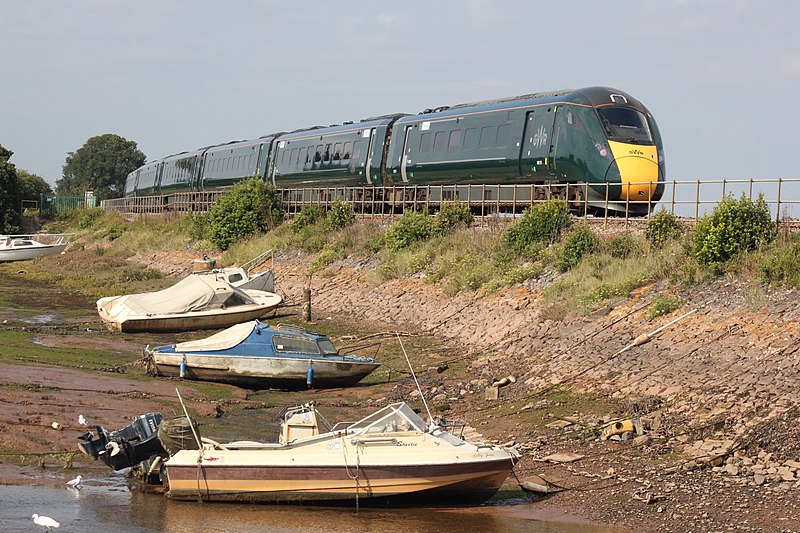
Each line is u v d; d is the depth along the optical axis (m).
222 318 37.72
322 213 55.28
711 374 22.56
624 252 33.44
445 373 27.73
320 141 55.94
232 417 22.86
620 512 16.17
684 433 19.72
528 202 41.03
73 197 120.50
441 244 42.00
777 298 25.58
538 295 33.22
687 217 33.22
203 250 62.72
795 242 27.70
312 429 17.30
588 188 37.19
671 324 26.19
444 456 16.55
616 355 25.45
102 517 15.71
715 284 27.78
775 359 22.27
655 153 37.34
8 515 15.53
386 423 17.03
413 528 15.54
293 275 49.31
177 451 17.09
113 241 80.25
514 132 40.38
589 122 37.25
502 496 17.28
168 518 15.80
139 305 37.28
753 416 19.80
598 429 20.62
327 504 16.67
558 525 15.71
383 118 51.41
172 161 82.94
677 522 15.58
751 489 16.69
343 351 31.94
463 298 36.06
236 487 16.64
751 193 30.14
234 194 61.34
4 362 27.66
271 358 26.45
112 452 17.45
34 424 20.45
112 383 25.53
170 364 26.88
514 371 26.78
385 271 42.25
